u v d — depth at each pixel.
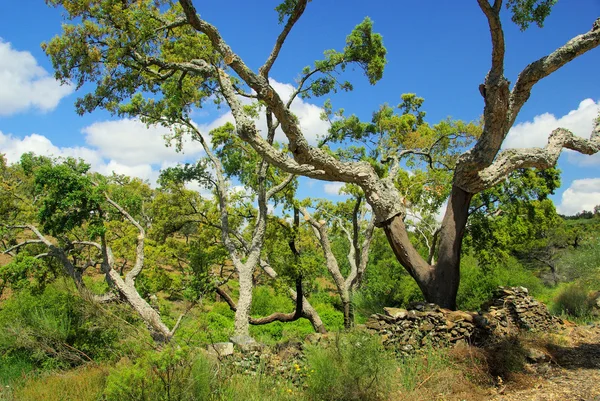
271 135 14.72
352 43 14.27
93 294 11.29
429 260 19.03
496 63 10.40
